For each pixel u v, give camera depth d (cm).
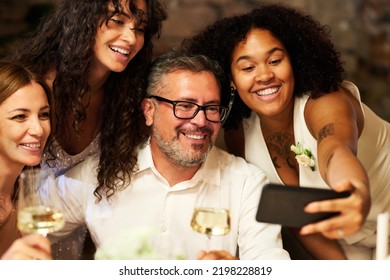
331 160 191
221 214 180
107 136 242
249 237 229
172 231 230
